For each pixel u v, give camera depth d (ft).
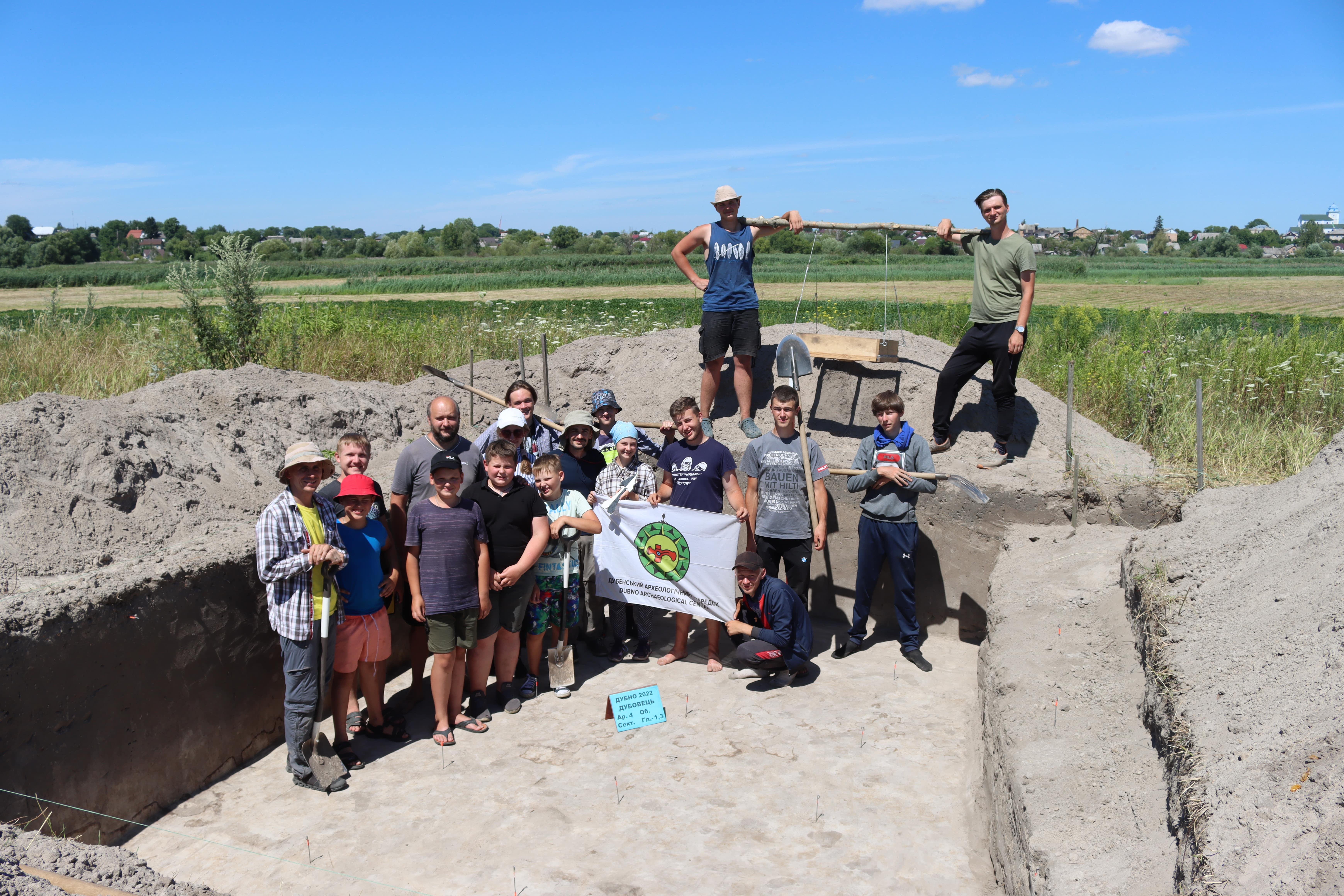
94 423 19.69
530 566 18.86
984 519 22.94
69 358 35.14
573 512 20.22
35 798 13.33
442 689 17.84
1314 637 10.54
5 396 30.12
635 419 31.01
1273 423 30.32
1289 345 34.68
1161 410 30.01
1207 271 223.51
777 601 20.02
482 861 14.02
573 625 20.66
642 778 16.53
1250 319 57.93
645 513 21.71
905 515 21.11
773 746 17.67
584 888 13.29
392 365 41.32
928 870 13.64
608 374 34.04
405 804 15.74
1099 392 31.86
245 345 39.34
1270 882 7.43
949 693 19.99
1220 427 28.02
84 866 10.66
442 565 17.63
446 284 173.58
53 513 17.24
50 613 13.67
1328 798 7.82
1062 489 22.33
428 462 19.30
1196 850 8.45
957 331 50.16
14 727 13.10
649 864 13.88
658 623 25.08
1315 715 9.03
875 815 15.19
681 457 22.16
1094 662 14.90
